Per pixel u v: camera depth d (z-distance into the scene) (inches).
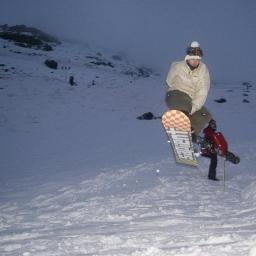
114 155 580.4
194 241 157.6
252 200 232.4
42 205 275.4
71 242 171.8
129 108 1052.5
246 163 370.6
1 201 306.0
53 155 628.4
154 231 179.8
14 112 951.6
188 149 263.4
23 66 1246.9
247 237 156.0
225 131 812.0
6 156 636.7
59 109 994.7
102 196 273.9
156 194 265.7
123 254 147.8
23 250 167.2
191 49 259.0
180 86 262.4
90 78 1237.7
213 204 233.3
